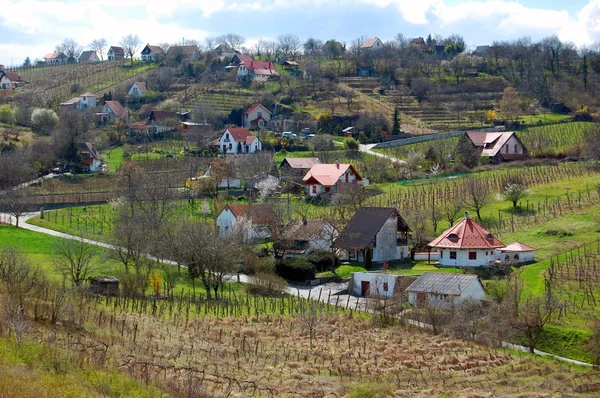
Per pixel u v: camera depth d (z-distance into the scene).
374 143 182.75
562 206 111.81
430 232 104.88
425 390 52.03
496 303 73.19
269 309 75.62
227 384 48.78
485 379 56.16
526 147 161.62
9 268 65.94
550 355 65.44
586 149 151.00
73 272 80.19
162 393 43.28
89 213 124.69
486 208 115.62
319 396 48.53
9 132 185.12
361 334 67.06
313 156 167.25
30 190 136.88
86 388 40.88
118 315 65.94
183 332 62.72
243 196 133.50
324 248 100.50
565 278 81.69
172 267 93.69
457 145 161.62
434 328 69.25
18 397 36.59
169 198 122.44
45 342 49.59
